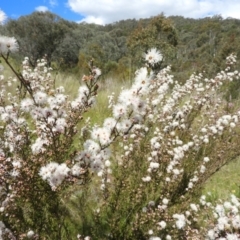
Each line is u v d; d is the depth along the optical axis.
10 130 2.90
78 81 8.03
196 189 3.81
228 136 5.29
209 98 6.14
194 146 4.66
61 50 41.75
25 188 2.24
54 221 2.73
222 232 2.39
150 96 5.00
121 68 18.95
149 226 3.05
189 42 71.94
